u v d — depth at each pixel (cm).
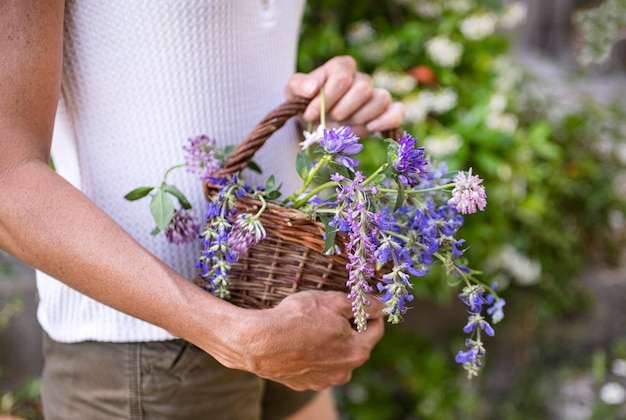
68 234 74
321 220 81
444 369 214
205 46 89
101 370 95
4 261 204
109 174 92
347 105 97
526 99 250
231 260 83
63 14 79
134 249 76
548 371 228
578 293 246
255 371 81
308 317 81
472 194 78
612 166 256
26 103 74
